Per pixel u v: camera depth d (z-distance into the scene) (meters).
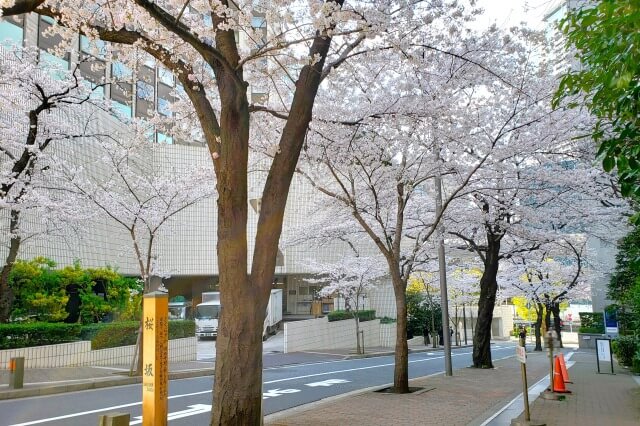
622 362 19.28
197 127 11.66
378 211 13.05
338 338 29.52
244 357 5.73
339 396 11.24
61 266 23.28
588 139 12.49
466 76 10.98
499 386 12.84
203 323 30.59
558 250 20.05
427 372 18.19
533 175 13.76
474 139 12.23
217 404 5.68
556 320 31.56
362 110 11.58
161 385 5.45
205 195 17.00
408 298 38.16
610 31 4.46
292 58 7.97
